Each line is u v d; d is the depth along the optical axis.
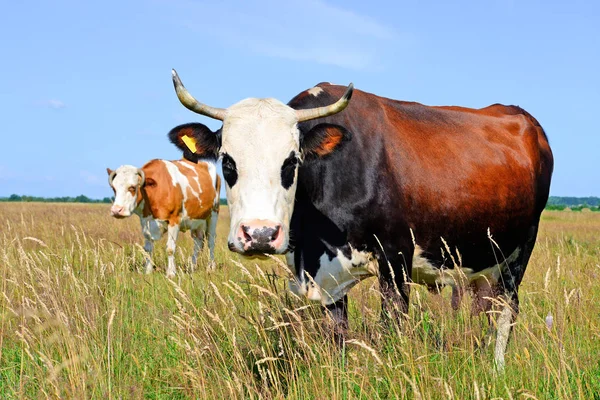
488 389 3.64
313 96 4.91
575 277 6.78
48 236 10.33
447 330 4.27
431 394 3.63
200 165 13.14
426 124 5.43
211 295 5.32
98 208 32.91
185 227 12.62
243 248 3.77
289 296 4.85
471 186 5.28
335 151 4.34
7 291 5.83
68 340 4.29
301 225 4.72
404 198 4.88
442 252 4.80
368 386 3.85
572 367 4.06
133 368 4.51
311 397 3.80
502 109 6.62
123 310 5.59
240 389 3.72
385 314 4.57
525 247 6.26
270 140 4.03
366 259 4.79
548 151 6.77
